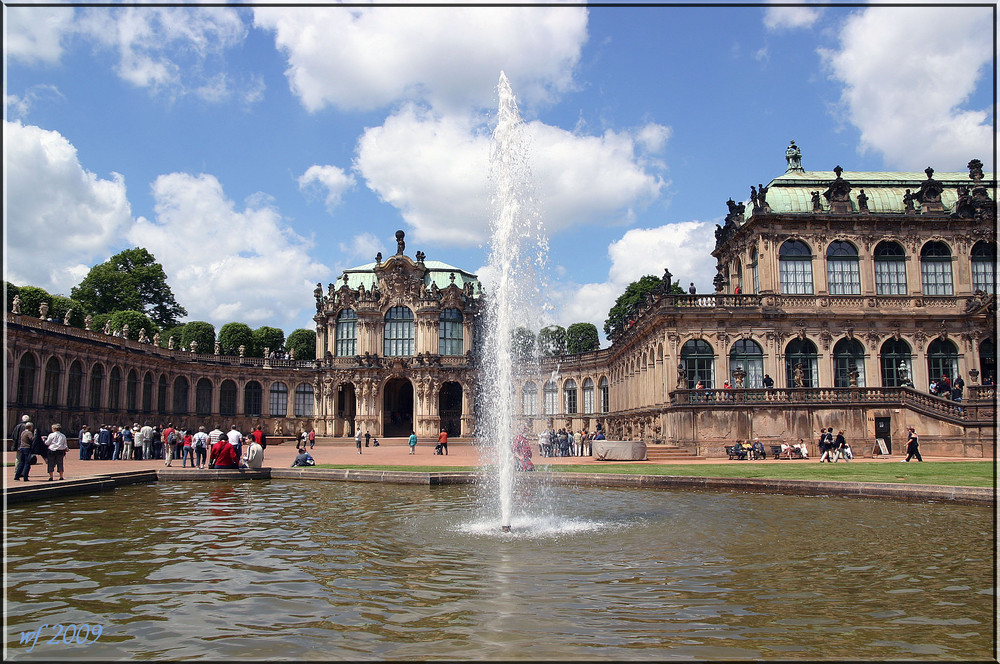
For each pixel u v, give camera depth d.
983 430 45.69
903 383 54.84
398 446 81.44
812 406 48.59
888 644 9.74
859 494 26.14
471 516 21.39
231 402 90.06
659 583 12.99
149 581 13.12
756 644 9.74
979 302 53.81
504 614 11.07
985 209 56.19
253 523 19.97
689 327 54.25
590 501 25.27
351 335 96.25
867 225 56.31
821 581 13.14
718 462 42.09
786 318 54.34
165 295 116.44
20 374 54.59
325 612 11.20
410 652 9.40
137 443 49.28
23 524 19.72
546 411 91.88
